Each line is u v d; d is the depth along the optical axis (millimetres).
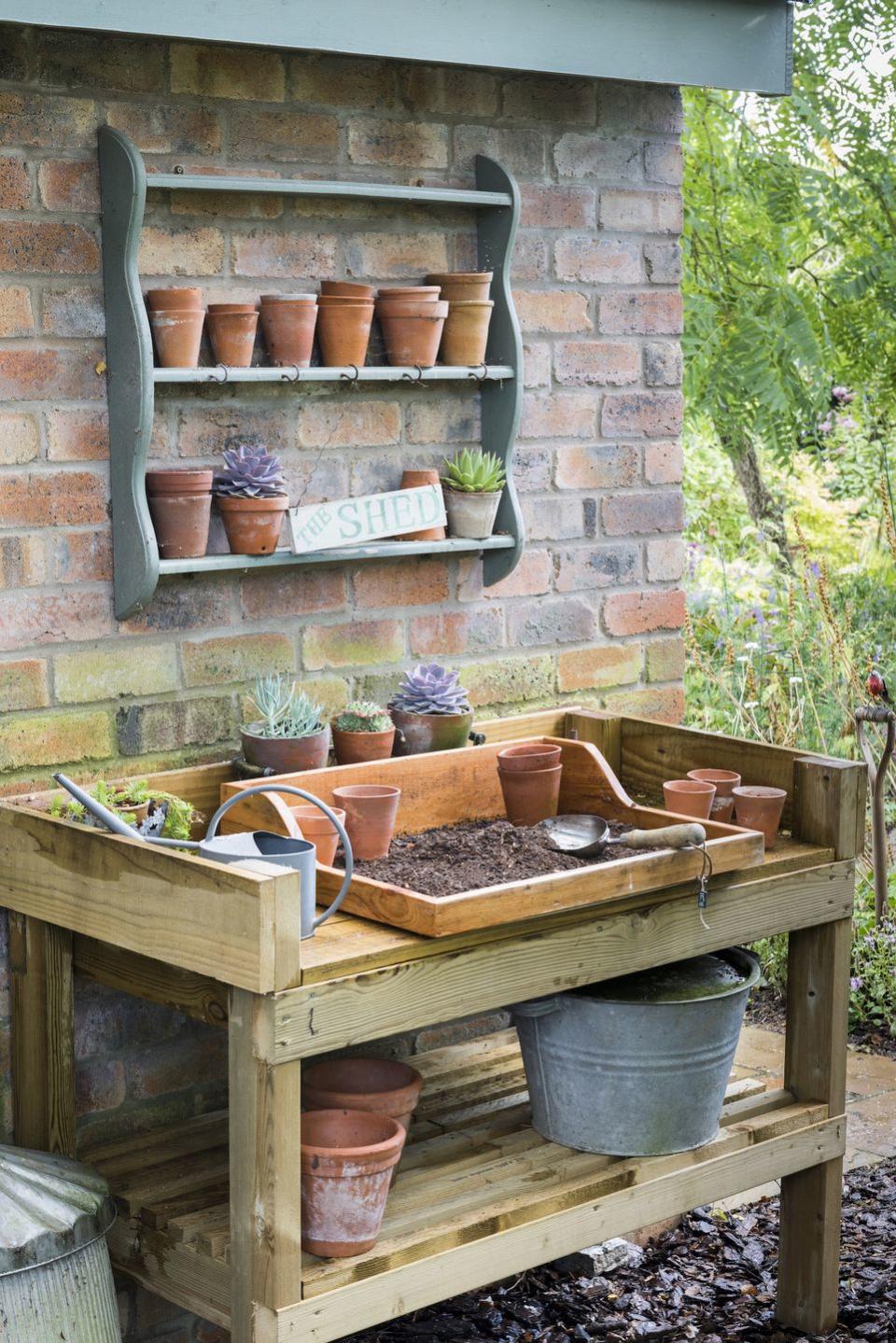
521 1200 2527
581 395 3369
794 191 6191
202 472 2746
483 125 3162
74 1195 2365
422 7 2840
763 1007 4594
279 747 2820
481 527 3133
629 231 3404
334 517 2906
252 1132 2203
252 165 2869
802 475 7883
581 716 3344
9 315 2611
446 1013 2371
